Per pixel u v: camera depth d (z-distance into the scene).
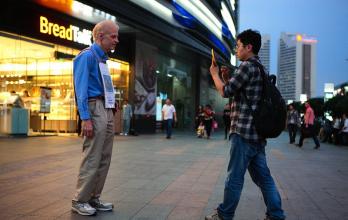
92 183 4.38
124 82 21.91
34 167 7.72
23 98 18.06
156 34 20.89
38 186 5.89
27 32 14.75
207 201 5.17
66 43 16.86
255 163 3.91
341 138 20.89
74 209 4.46
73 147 11.81
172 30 22.19
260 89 3.79
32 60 18.03
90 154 4.38
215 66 4.03
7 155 9.54
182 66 30.16
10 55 17.17
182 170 7.92
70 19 17.03
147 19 19.22
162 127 26.25
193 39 25.55
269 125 3.67
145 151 11.63
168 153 11.22
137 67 22.36
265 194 3.90
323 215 4.66
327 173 8.25
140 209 4.70
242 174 3.82
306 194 5.91
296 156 11.97
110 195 5.45
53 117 18.91
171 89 28.16
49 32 15.86
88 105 4.40
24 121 15.99
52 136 16.70
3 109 15.68
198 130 20.19
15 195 5.29
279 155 12.12
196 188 6.04
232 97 3.98
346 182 7.11
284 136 29.03
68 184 6.06
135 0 17.83
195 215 4.47
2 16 13.66
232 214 3.88
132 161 9.20
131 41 22.06
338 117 21.77
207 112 19.84
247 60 3.88
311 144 19.31
